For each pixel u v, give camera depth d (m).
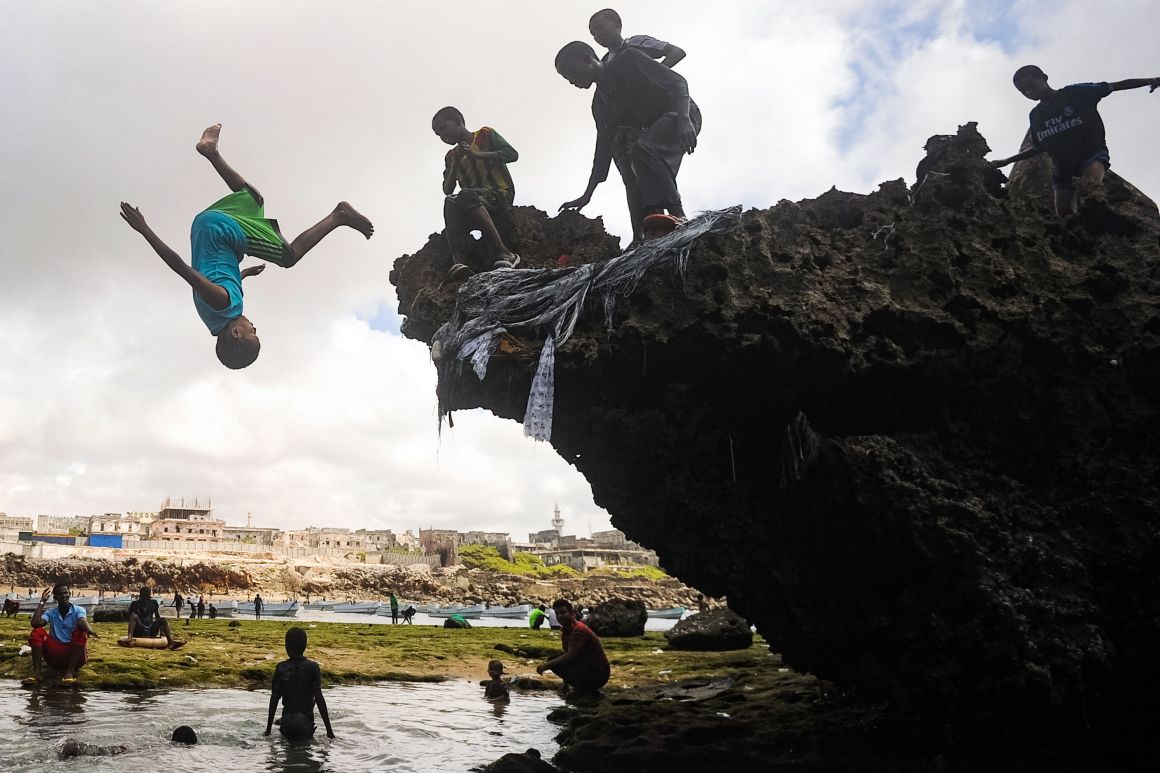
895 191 6.82
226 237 6.79
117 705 9.28
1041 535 5.80
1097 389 6.08
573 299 6.32
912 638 5.87
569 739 7.85
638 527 6.86
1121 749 5.75
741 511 6.45
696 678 11.56
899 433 6.29
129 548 104.06
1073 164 6.64
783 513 6.38
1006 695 5.52
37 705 9.16
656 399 6.47
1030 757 5.95
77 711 8.83
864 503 5.90
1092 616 5.53
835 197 6.93
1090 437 6.02
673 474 6.59
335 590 102.12
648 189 7.31
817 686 9.11
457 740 8.07
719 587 6.69
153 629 14.33
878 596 6.10
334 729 8.46
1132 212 6.67
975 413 6.23
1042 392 6.15
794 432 6.11
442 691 11.87
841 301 6.21
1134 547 5.61
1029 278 6.34
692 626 16.53
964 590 5.62
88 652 12.66
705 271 6.29
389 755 7.31
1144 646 5.56
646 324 6.19
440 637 20.78
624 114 7.65
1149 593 5.57
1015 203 6.71
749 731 7.52
